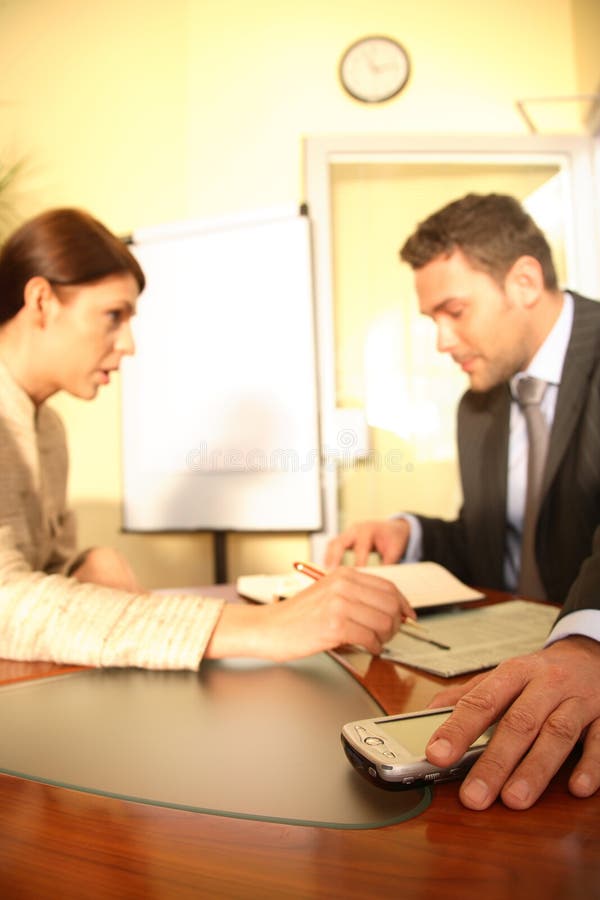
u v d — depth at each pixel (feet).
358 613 1.85
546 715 1.15
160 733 1.38
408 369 7.93
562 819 0.98
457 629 2.29
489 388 4.81
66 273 2.83
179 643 1.86
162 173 8.55
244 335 7.86
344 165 8.02
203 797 1.07
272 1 8.45
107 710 1.54
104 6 8.66
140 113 8.59
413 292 7.95
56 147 8.66
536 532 4.36
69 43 8.66
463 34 8.30
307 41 8.39
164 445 8.02
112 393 8.46
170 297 8.04
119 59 8.64
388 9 8.34
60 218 2.91
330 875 0.83
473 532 4.57
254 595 2.96
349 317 8.02
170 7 8.59
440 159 7.91
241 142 8.43
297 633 1.85
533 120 8.22
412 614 2.05
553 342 4.69
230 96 8.46
